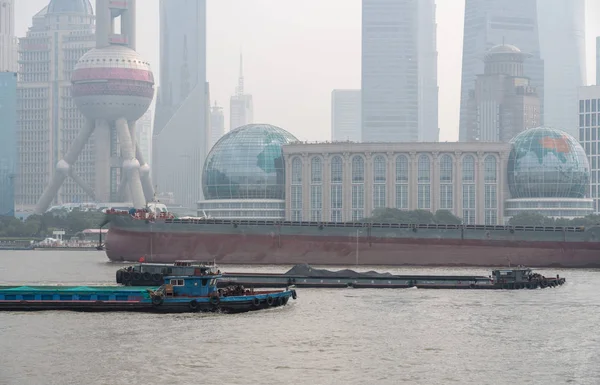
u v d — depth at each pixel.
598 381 107.31
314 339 128.25
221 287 174.62
